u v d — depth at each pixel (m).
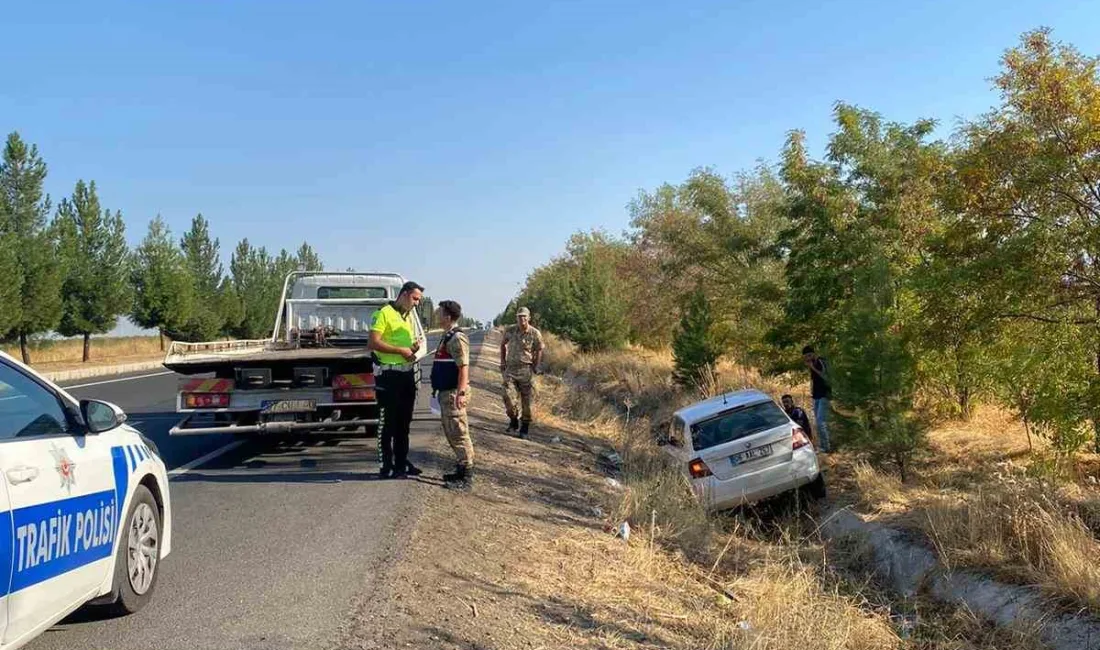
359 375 9.89
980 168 10.72
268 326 57.84
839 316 14.64
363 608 5.11
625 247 44.28
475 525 7.45
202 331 45.97
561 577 6.42
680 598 6.53
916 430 10.77
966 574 7.41
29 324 29.92
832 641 5.89
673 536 8.53
